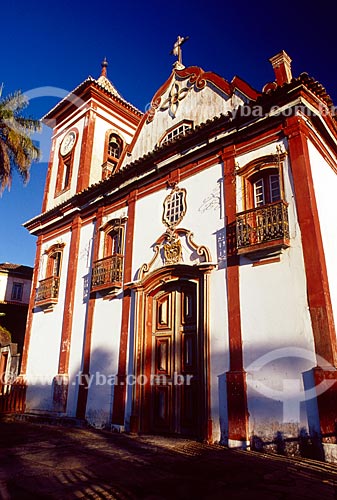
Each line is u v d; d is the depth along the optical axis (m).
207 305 8.76
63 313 13.25
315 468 5.75
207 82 11.52
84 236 13.77
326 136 9.43
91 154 15.55
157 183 11.40
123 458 6.44
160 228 10.80
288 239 7.79
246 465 5.94
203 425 8.04
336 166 10.20
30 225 16.77
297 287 7.49
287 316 7.47
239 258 8.56
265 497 4.42
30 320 14.93
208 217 9.60
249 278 8.27
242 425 7.42
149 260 10.81
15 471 5.55
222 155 9.76
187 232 9.92
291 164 8.33
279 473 5.47
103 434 9.24
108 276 11.53
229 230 8.98
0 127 16.41
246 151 9.36
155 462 6.15
